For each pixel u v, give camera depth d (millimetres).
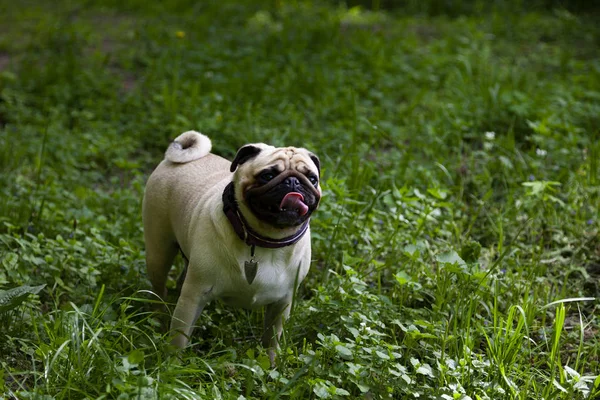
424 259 5055
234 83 8703
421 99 8531
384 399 3557
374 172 6305
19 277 4527
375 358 3713
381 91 8875
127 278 4742
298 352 4035
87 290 4590
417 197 5590
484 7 13344
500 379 3727
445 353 3996
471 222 5676
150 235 4465
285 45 10328
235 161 3740
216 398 3441
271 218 3564
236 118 7746
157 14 12703
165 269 4539
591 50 10930
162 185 4379
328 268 4887
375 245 5172
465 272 4422
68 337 3666
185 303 3832
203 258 3775
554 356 3752
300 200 3500
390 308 4285
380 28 11945
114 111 8219
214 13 12430
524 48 11031
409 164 6715
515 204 5914
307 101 8344
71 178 6609
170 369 3539
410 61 9914
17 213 5590
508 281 4777
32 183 6434
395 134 7480
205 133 7379
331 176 5641
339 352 3652
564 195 6141
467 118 7703
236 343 4320
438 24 12172
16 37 11023
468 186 6395
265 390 3525
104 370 3543
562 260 5258
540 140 6941
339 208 5254
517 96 7910
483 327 4184
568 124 7535
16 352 3914
